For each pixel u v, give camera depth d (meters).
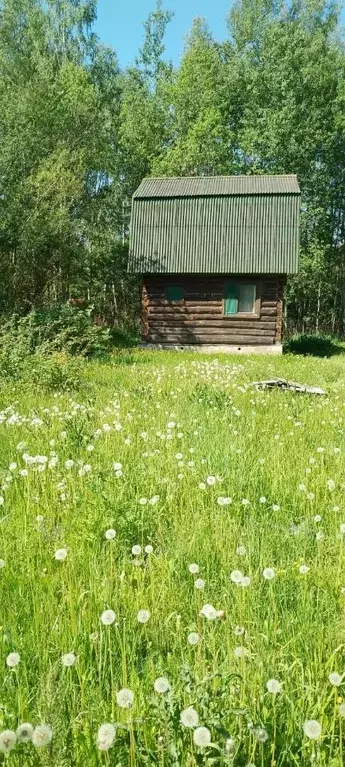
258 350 23.66
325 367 17.28
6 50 34.75
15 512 4.67
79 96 30.80
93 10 39.31
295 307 40.16
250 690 2.47
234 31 40.69
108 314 35.50
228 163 35.50
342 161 36.59
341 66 37.97
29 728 1.74
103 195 33.94
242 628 2.67
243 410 9.10
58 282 24.86
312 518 4.79
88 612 3.13
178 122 36.53
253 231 23.41
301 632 3.03
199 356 20.08
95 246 30.80
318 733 1.90
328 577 3.70
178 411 8.80
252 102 36.66
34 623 3.05
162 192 25.05
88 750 2.11
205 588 3.53
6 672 2.67
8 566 3.64
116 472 5.12
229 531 4.32
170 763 2.10
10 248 21.41
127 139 34.84
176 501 4.96
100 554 3.94
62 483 5.02
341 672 2.72
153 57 40.81
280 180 25.53
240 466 5.89
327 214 36.50
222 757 1.91
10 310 20.88
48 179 21.66
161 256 23.64
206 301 23.91
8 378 11.17
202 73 37.22
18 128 22.39
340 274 39.19
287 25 37.81
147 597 3.37
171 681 2.53
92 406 9.06
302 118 35.31
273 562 3.97
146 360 18.08
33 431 7.06
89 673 2.66
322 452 6.50
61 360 12.35
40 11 37.78
